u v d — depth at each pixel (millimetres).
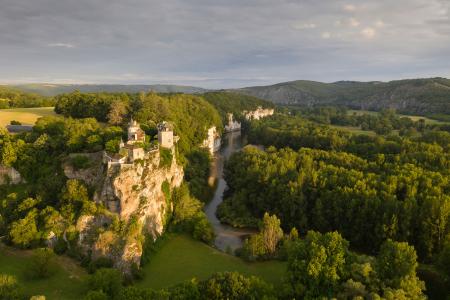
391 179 116375
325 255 70875
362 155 168500
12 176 116188
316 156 157125
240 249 100750
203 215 118688
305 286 70062
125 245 90312
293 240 99562
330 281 68188
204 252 102125
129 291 65438
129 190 100812
